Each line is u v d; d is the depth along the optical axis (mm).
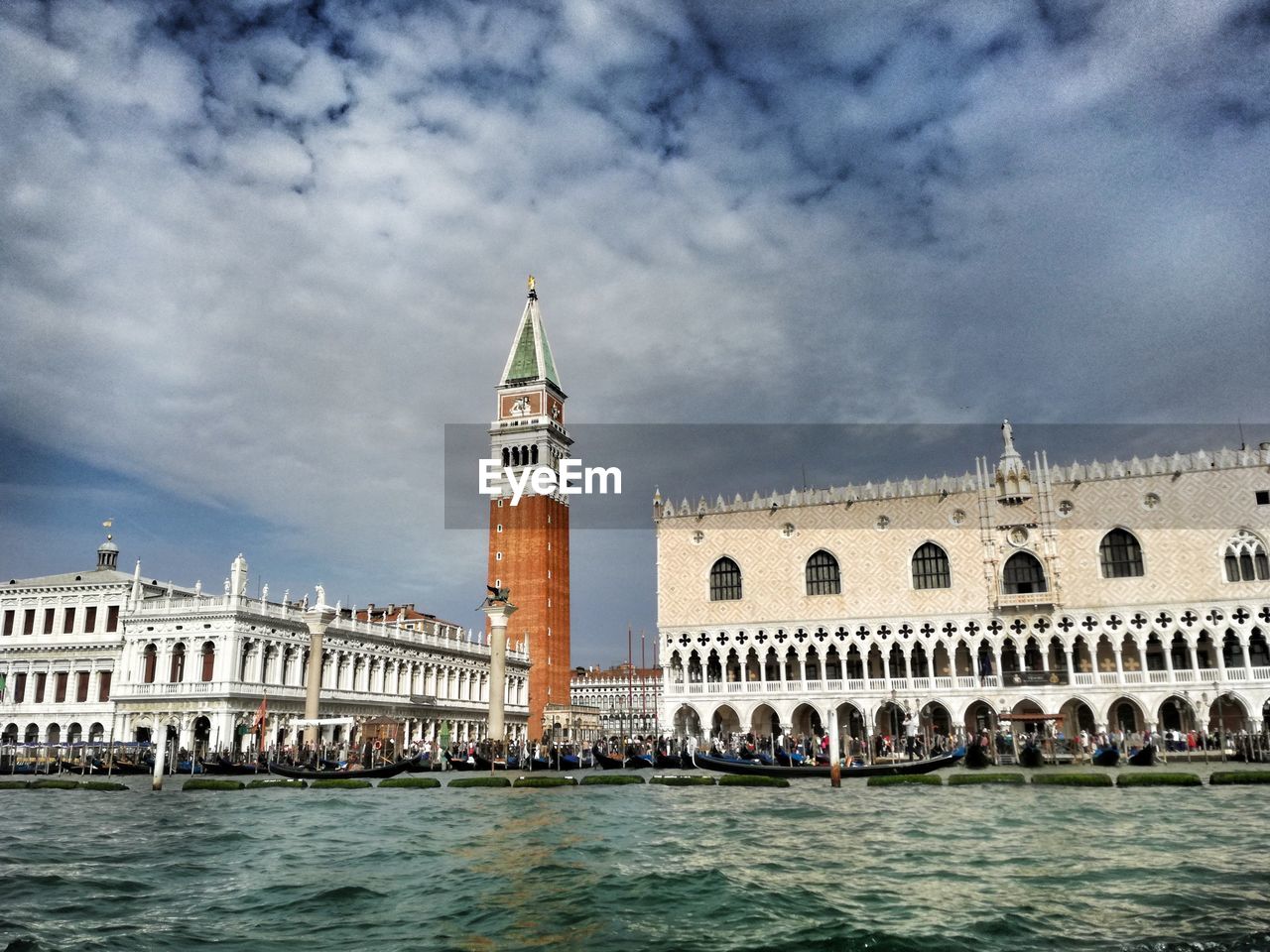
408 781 61844
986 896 24734
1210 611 85375
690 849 32969
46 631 103500
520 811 45531
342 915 23500
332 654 103938
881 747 82438
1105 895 24531
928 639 94000
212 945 20828
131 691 94125
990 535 93500
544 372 159000
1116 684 86438
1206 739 75062
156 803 50969
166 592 107750
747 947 20562
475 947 20641
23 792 59125
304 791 58375
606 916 23203
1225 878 26375
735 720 102750
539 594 149250
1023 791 52031
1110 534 90312
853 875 27922
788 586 100375
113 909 24234
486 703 136375
